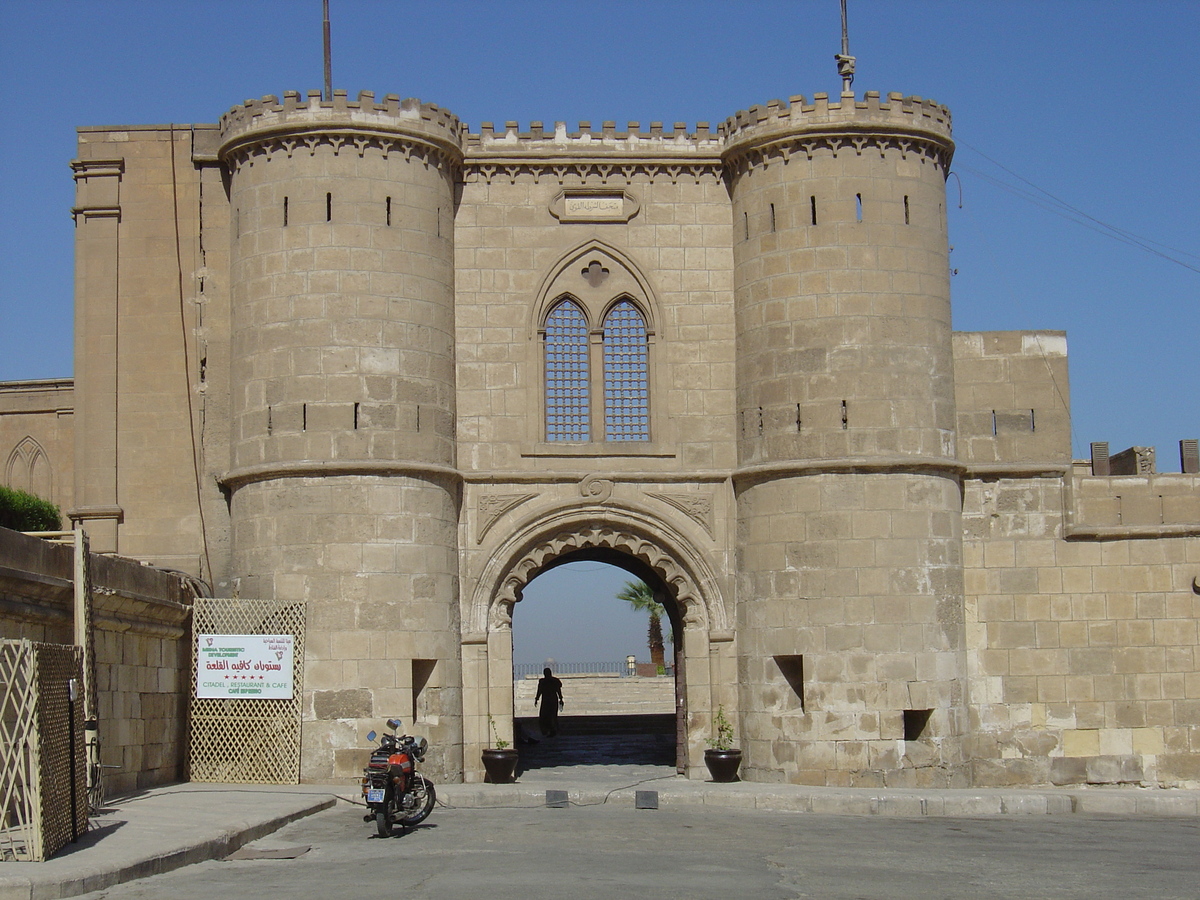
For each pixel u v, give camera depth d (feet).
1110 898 55.21
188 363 109.19
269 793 88.38
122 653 87.04
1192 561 108.78
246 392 103.60
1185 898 55.42
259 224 104.12
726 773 102.32
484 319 108.99
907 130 106.22
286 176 103.60
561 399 109.70
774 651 103.09
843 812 89.56
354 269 102.58
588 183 110.73
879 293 104.63
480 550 106.42
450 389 106.52
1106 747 106.93
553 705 145.59
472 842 70.44
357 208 103.14
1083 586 108.37
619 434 109.50
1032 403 110.32
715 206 111.45
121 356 109.60
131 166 110.93
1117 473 155.84
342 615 99.55
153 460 108.47
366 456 101.09
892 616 101.35
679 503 107.96
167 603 93.76
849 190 105.40
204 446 108.17
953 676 102.83
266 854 65.16
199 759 97.14
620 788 96.43
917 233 106.32
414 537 101.60
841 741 100.17
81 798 64.59
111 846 61.67
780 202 106.52
